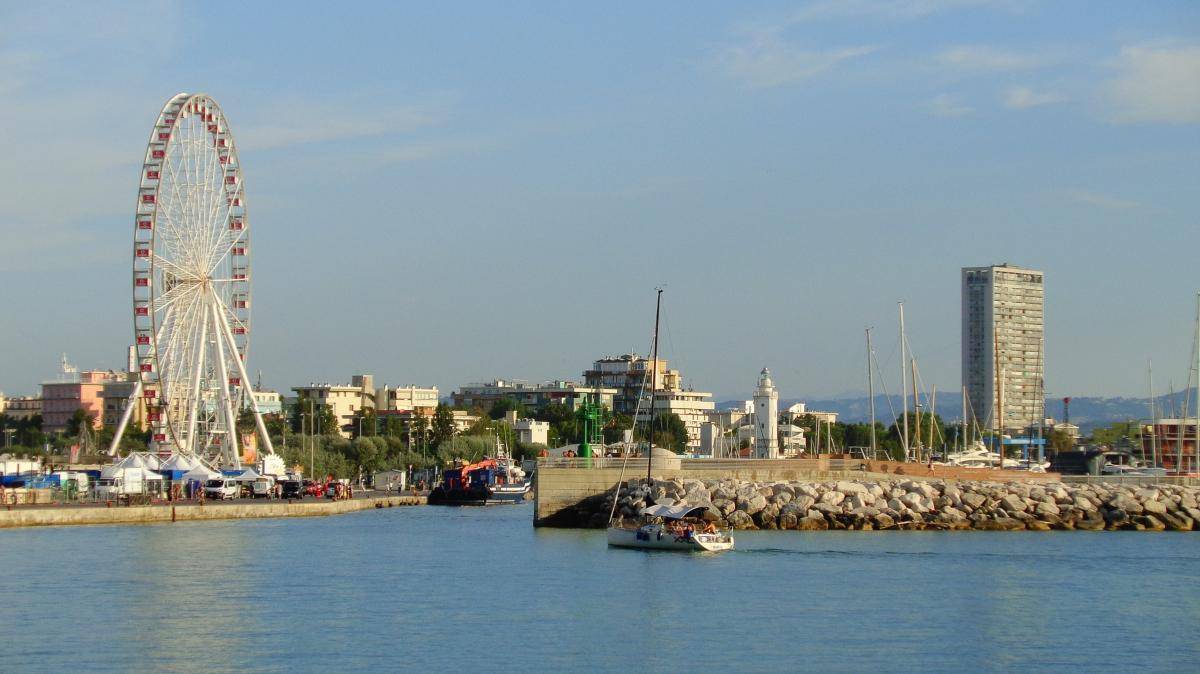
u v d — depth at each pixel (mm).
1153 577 100750
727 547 114812
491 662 70188
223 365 165500
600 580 98000
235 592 91562
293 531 135375
